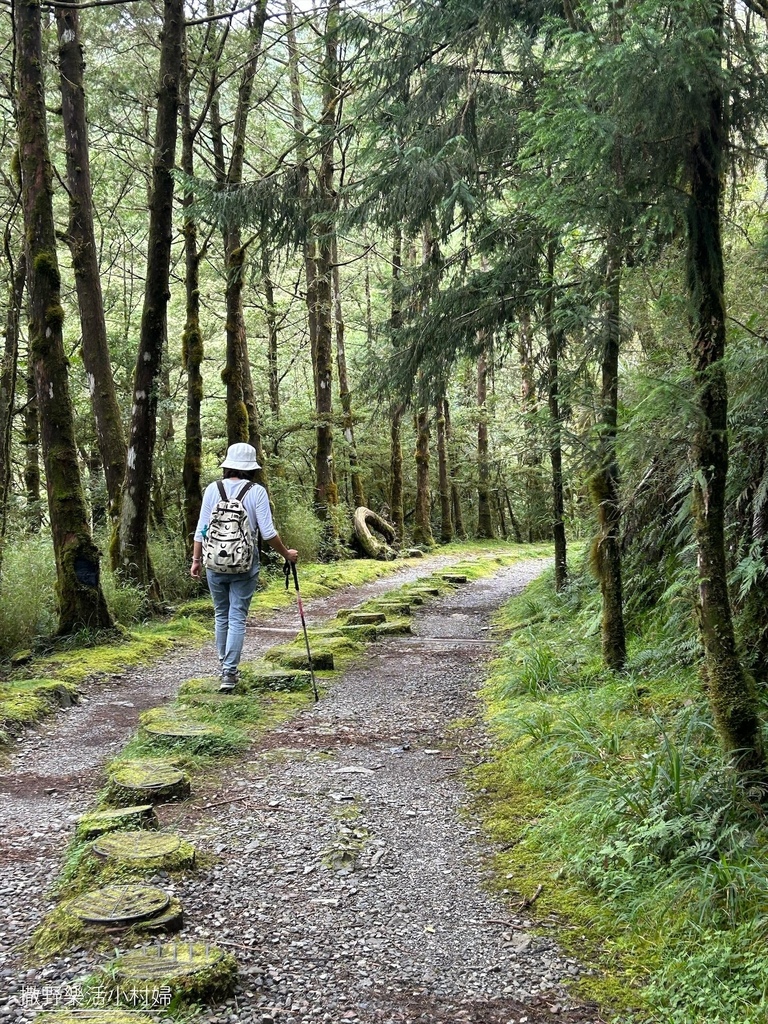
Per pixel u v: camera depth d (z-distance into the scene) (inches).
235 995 101.7
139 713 249.8
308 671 286.8
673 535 245.8
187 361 520.4
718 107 125.4
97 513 651.5
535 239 288.5
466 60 280.8
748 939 105.6
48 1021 92.1
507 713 222.1
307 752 202.4
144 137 651.5
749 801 130.3
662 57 111.0
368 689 269.0
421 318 324.5
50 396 353.7
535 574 709.3
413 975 107.6
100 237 770.2
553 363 268.2
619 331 206.5
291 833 152.6
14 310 537.3
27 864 140.6
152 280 416.2
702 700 175.5
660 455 190.2
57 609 370.0
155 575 450.9
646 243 138.2
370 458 1128.2
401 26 285.9
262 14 505.7
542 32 247.1
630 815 139.9
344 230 291.3
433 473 1222.9
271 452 875.4
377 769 190.2
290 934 116.7
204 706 236.1
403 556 866.1
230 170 507.5
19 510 639.1
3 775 191.3
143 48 619.8
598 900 125.5
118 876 129.6
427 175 260.7
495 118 290.4
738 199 179.3
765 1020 92.6
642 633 247.9
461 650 335.9
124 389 690.8
